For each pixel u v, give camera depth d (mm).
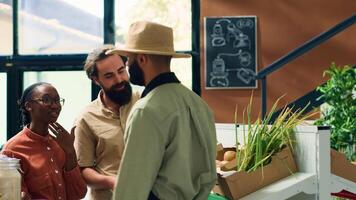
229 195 2340
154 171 1943
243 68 5727
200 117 2076
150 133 1936
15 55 5992
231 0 5762
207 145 2078
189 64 5812
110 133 2746
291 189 2416
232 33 5746
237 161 2506
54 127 2479
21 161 2406
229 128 2916
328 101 4324
